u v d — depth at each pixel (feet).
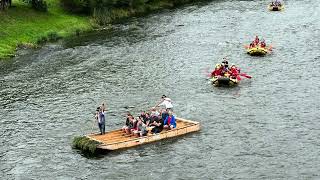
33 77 317.01
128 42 404.57
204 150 203.00
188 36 411.75
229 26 440.04
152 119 219.61
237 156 196.75
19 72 329.31
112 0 523.29
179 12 526.16
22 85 300.81
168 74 310.65
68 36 440.04
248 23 447.83
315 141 206.69
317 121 227.40
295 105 248.32
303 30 409.49
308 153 196.65
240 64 323.37
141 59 349.20
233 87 280.72
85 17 501.15
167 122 218.59
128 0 537.65
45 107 261.24
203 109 248.52
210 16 491.72
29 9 476.54
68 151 206.69
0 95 283.18
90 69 330.34
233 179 179.63
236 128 223.51
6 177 187.11
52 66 341.21
